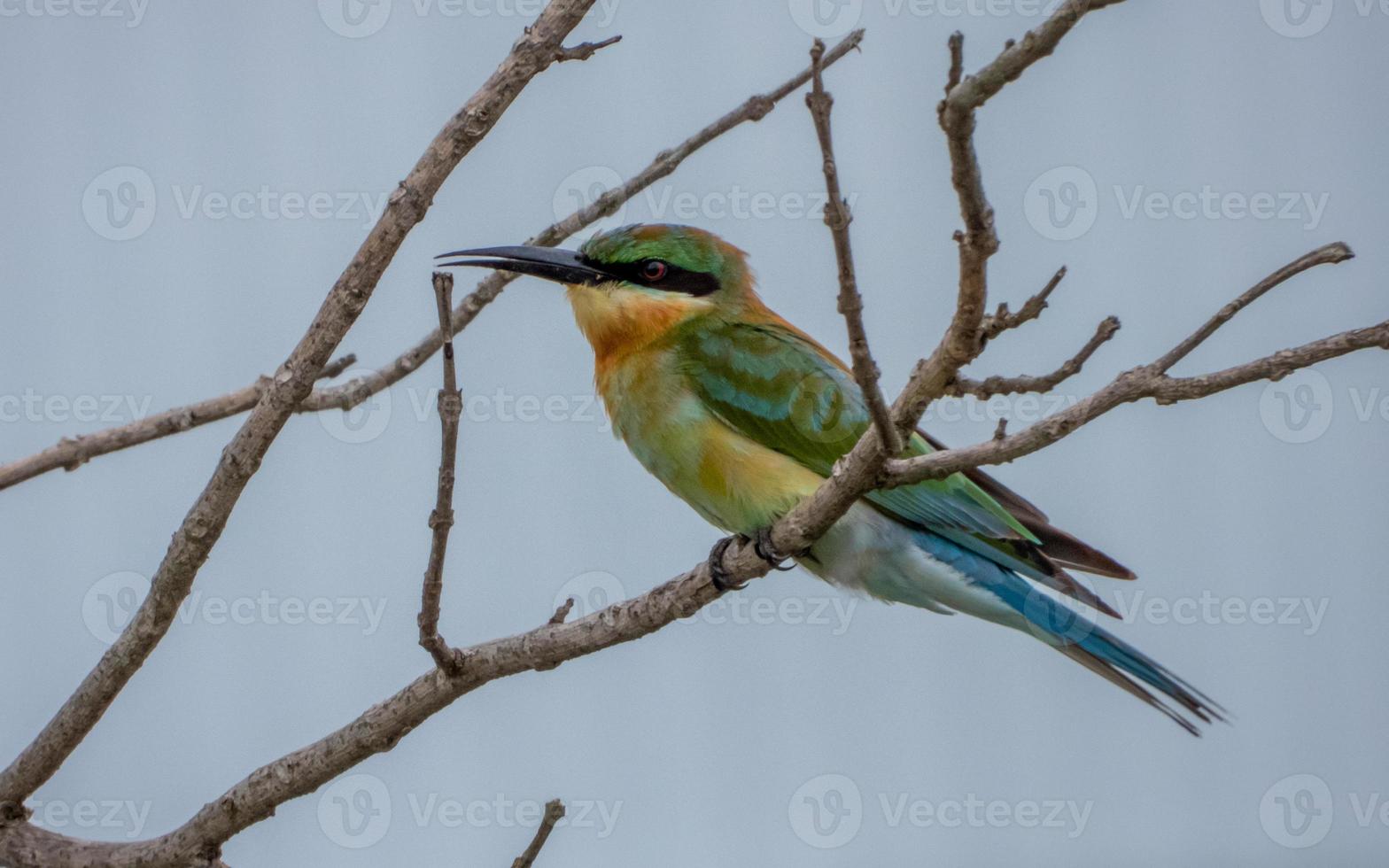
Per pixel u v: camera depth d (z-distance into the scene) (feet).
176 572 26.73
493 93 25.38
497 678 27.58
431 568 25.49
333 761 27.53
